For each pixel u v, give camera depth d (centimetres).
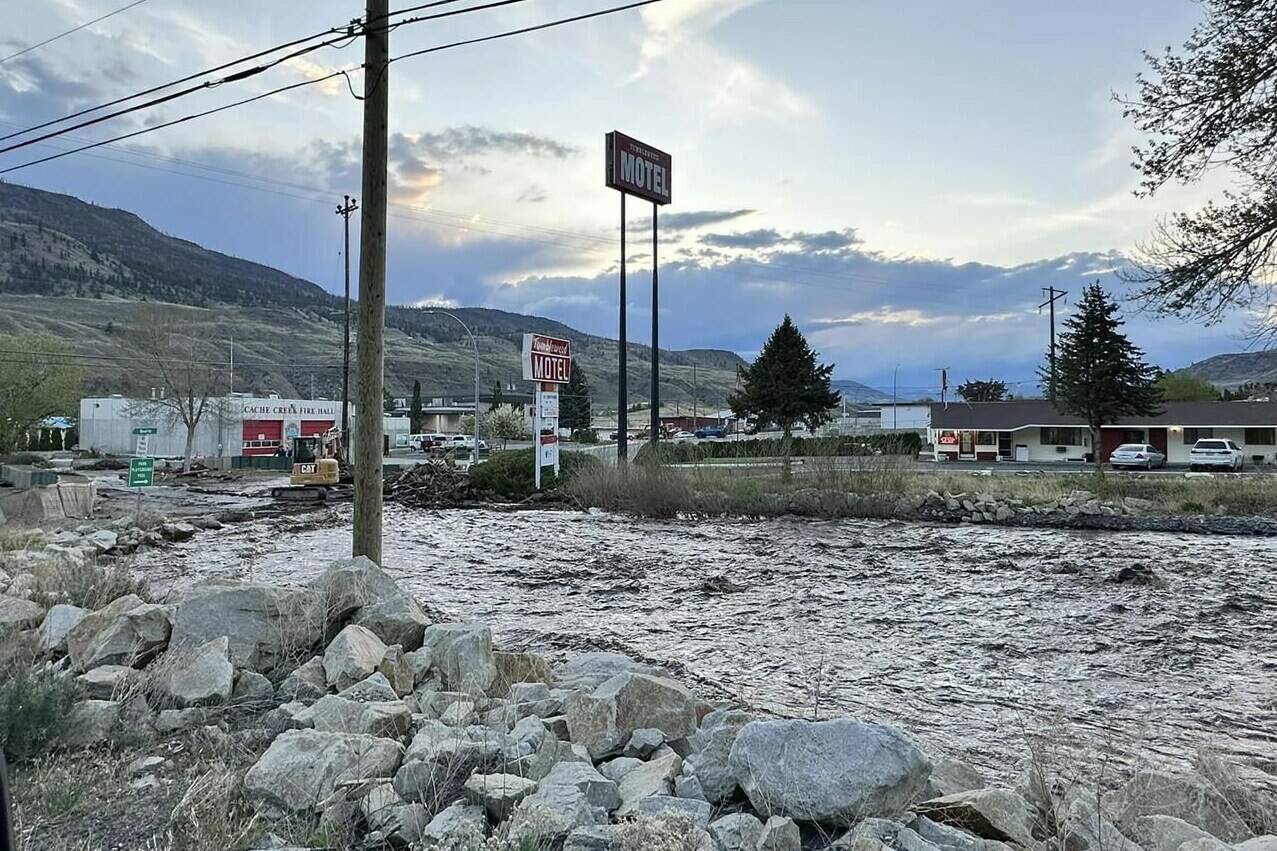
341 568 622
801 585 1166
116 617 541
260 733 426
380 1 853
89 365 9831
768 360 5403
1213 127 1536
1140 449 4816
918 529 1853
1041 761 416
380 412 859
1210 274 1633
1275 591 1117
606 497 2238
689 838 282
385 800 327
